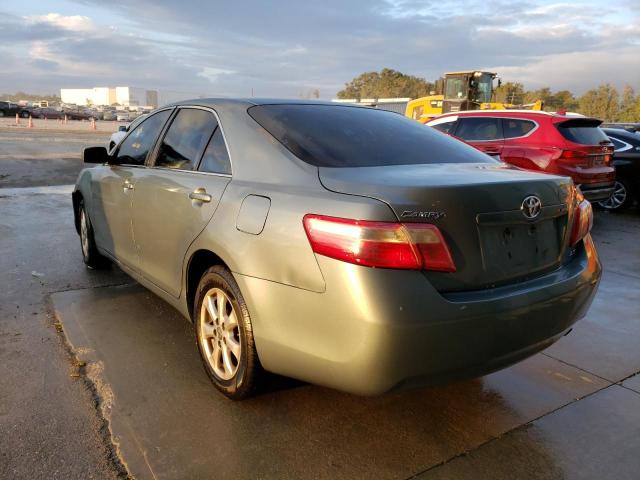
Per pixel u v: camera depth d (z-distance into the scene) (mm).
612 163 8367
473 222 2246
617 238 7445
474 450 2527
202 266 3129
